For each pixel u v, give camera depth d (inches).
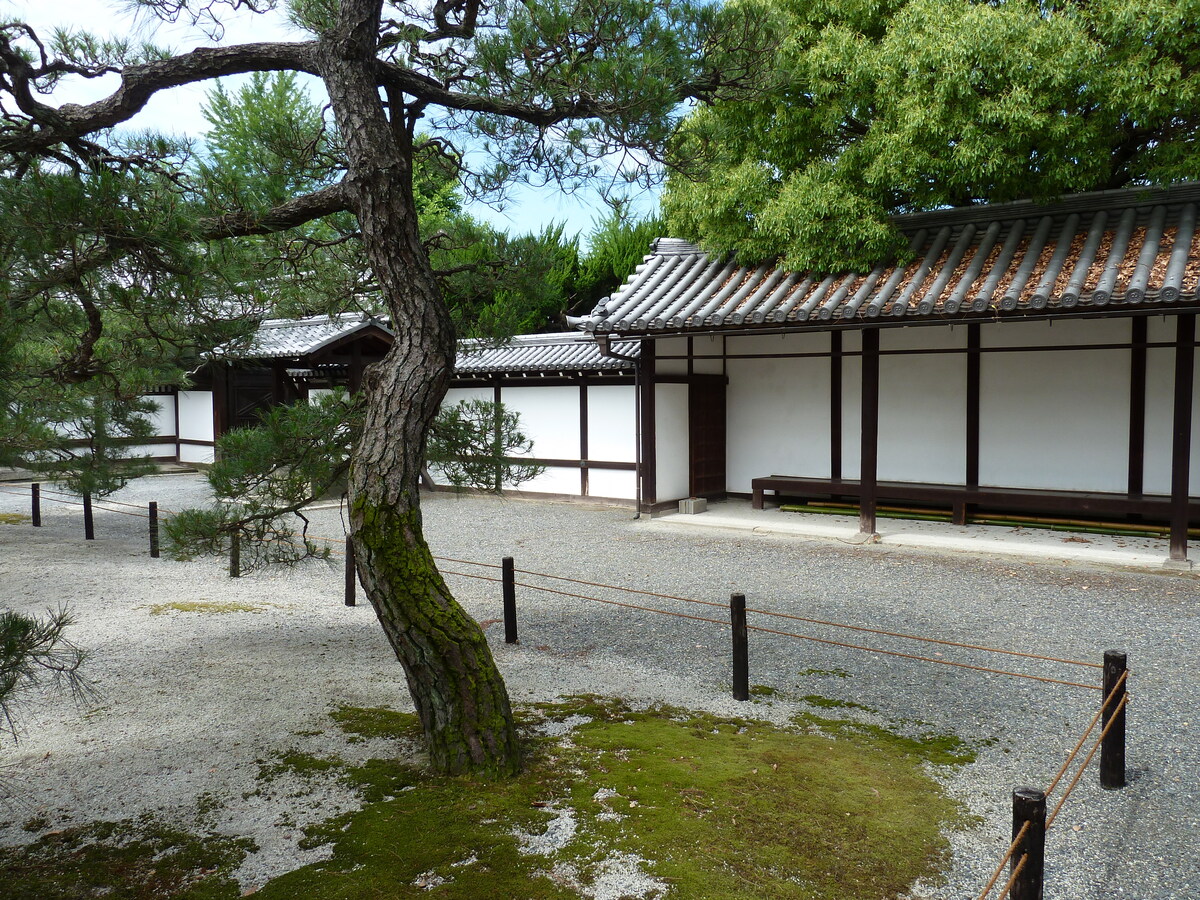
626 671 224.2
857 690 208.1
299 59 164.6
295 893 120.4
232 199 171.5
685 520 465.1
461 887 121.3
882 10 422.9
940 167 374.3
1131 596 291.3
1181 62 358.0
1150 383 404.5
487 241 230.4
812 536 414.0
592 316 449.4
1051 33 344.8
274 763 166.4
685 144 185.2
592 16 161.6
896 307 349.4
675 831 135.6
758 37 169.0
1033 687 208.5
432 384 158.4
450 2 187.8
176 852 133.4
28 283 134.6
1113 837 138.4
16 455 349.1
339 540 426.3
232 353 238.5
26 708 200.2
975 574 329.7
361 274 241.9
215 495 185.6
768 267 434.3
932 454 467.2
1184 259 312.0
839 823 138.9
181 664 231.6
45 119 155.8
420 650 154.7
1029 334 435.8
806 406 509.0
